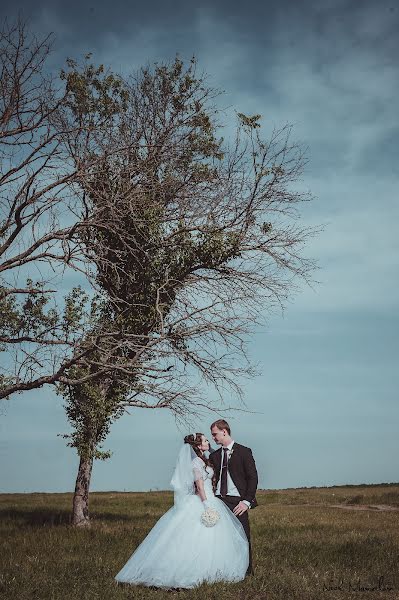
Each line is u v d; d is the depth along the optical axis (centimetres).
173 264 1752
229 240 1688
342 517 2147
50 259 1491
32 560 1080
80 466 1916
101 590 788
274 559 1060
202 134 1784
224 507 848
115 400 1781
